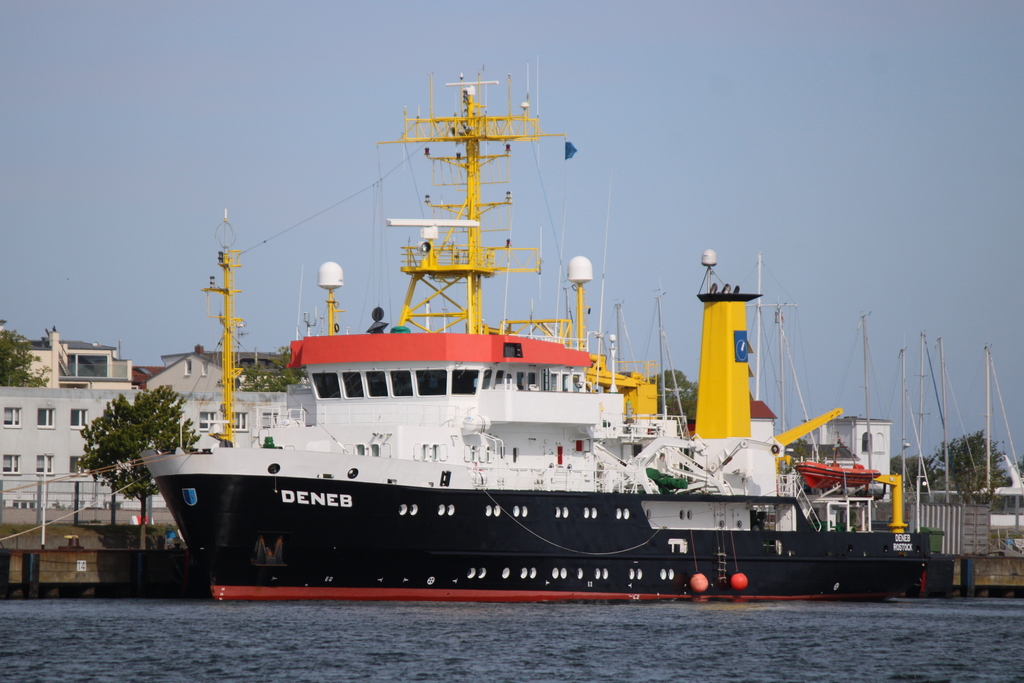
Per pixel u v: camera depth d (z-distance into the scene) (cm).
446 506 16112
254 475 15338
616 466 18275
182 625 14888
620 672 13112
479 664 13150
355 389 17338
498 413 16862
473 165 18450
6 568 17650
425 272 18188
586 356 18500
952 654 14988
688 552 18025
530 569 16800
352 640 14088
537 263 18562
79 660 13075
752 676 13288
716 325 19650
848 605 19538
